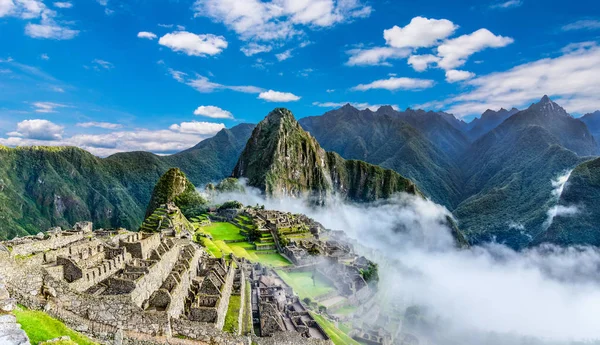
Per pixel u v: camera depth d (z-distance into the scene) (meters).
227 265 67.50
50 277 31.55
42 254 37.91
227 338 38.62
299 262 114.38
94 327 32.00
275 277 89.50
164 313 34.88
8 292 27.47
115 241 53.22
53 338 25.66
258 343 48.25
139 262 46.03
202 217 192.12
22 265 30.08
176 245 60.84
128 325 33.66
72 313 31.75
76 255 41.88
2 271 28.52
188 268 54.16
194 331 37.62
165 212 141.62
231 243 140.25
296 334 50.88
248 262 95.44
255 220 170.25
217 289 47.50
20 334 21.48
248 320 53.34
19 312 27.14
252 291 66.88
